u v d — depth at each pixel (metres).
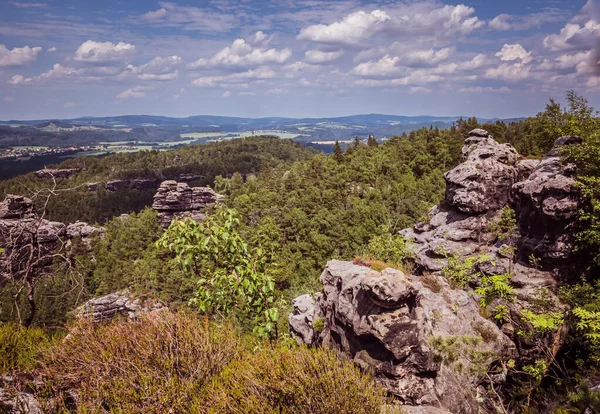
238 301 10.12
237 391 5.68
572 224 15.70
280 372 5.87
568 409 8.65
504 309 13.25
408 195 79.69
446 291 14.60
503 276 13.14
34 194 10.76
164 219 112.25
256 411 5.32
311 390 5.57
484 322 13.39
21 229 10.12
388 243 25.00
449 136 111.81
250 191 135.00
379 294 10.78
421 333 10.85
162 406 5.31
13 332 7.90
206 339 6.85
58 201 155.88
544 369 11.30
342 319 12.19
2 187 129.50
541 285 15.75
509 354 12.79
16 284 9.75
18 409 5.28
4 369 6.68
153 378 5.86
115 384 5.61
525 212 18.31
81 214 159.62
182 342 6.64
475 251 21.48
